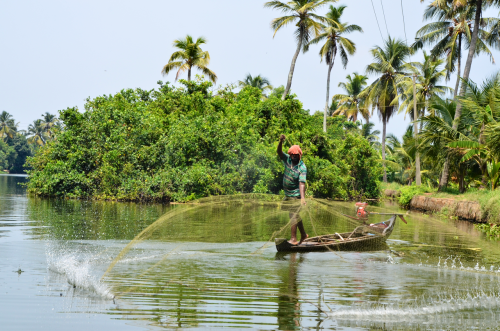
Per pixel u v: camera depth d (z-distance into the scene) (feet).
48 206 55.01
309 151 86.79
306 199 26.30
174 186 73.05
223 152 76.07
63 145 79.15
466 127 78.43
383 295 15.60
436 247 28.45
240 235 27.58
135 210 52.08
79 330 11.40
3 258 20.54
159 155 77.41
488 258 24.52
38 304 13.66
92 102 85.81
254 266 20.07
